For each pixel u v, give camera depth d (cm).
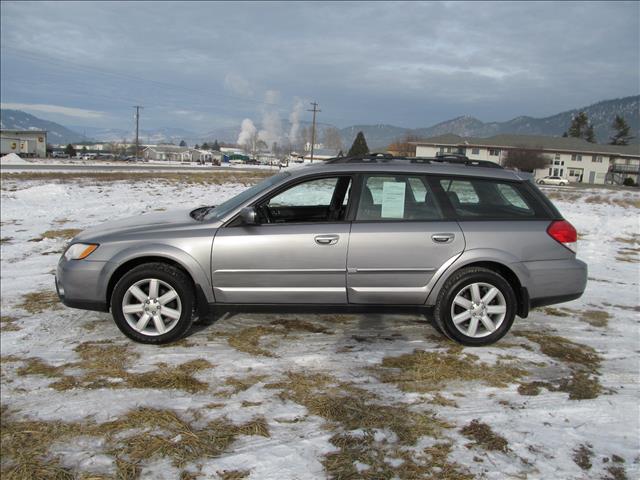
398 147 9219
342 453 266
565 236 417
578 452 272
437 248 404
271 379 353
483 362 386
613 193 3166
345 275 405
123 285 401
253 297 409
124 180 2398
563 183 5631
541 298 417
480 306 409
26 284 607
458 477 249
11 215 1166
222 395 329
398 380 354
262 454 265
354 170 424
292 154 12531
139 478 246
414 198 417
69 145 8938
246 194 452
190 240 403
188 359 385
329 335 438
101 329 453
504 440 281
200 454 265
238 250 402
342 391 335
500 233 409
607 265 785
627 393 343
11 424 296
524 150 7056
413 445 275
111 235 417
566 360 396
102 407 315
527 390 343
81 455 266
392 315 494
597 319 502
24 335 438
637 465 261
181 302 404
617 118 10062
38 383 348
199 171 4050
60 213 1213
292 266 403
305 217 477
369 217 412
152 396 328
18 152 7112
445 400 327
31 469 254
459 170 429
